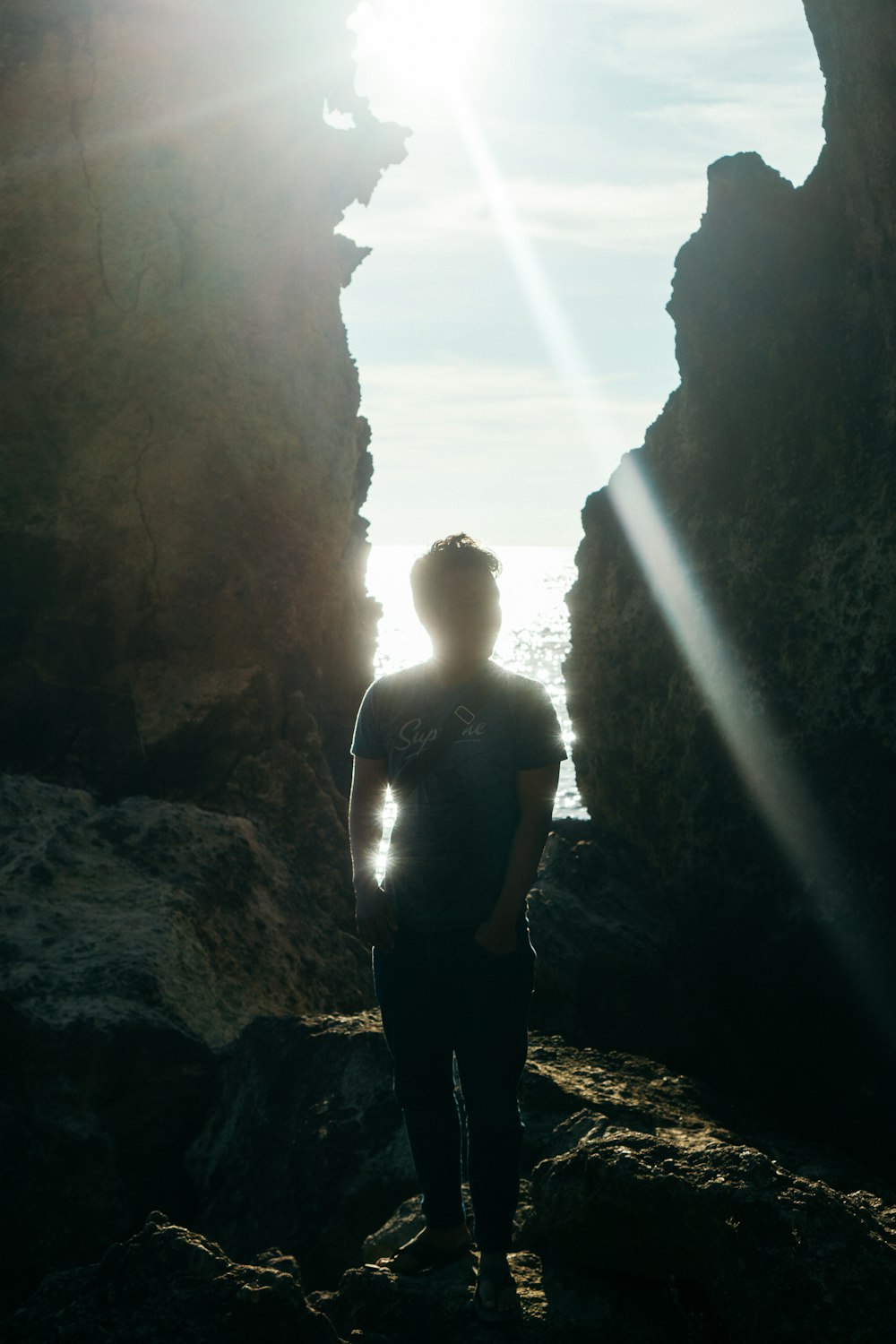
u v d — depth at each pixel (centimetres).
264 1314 279
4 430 720
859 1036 519
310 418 827
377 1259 357
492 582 303
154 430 742
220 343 768
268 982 599
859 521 551
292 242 827
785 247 613
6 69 712
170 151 752
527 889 295
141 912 579
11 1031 505
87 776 716
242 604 766
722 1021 580
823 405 585
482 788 298
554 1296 304
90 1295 296
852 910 520
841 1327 269
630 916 616
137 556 737
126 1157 501
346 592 855
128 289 739
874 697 527
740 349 622
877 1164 508
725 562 611
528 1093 435
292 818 755
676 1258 301
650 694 640
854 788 528
